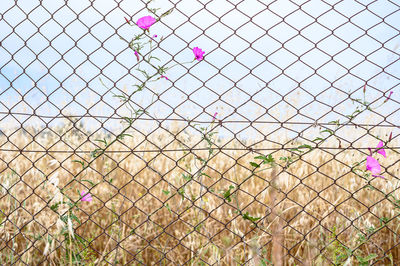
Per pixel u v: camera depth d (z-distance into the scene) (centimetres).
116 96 192
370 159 192
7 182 236
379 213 292
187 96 186
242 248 278
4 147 402
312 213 303
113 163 381
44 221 284
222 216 300
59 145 388
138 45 187
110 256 237
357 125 184
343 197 328
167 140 400
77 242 230
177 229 310
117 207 329
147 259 287
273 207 197
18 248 288
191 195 279
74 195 340
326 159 368
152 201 339
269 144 385
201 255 237
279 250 190
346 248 208
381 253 277
